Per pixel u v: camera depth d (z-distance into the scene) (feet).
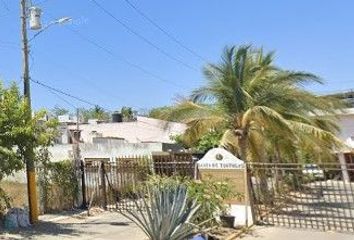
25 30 55.21
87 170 65.92
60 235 45.80
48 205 61.16
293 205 63.26
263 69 62.08
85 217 57.21
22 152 52.39
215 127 63.87
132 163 63.93
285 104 62.23
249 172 49.42
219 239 41.04
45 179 61.16
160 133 143.02
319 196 64.59
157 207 36.11
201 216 42.34
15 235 46.03
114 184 64.54
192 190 42.55
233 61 61.26
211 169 50.90
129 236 44.50
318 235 43.47
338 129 82.12
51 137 54.34
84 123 156.87
